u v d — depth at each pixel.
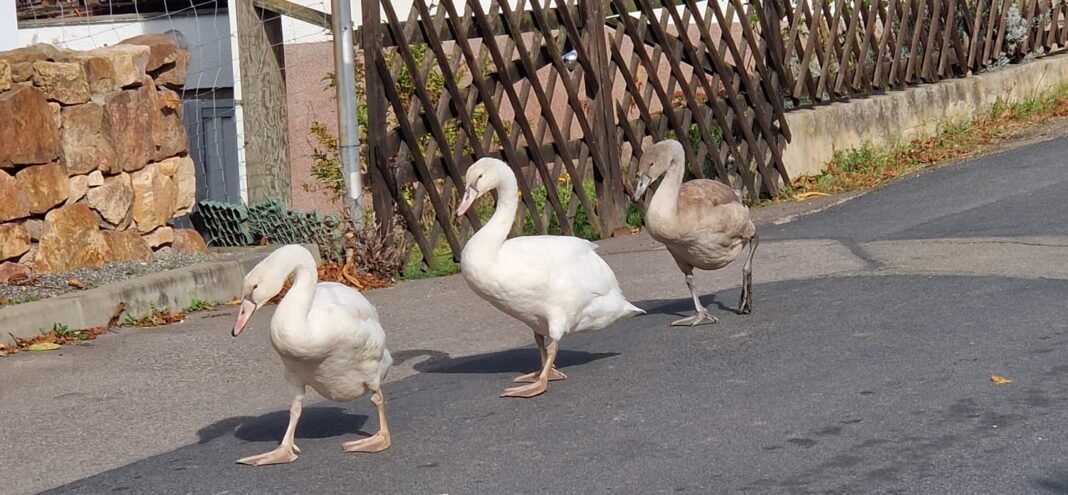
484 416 6.86
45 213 9.96
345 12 10.96
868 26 15.29
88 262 10.23
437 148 11.48
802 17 15.37
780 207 13.37
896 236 11.03
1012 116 16.53
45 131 9.87
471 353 8.50
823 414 6.39
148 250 10.75
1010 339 7.45
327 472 6.09
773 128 14.10
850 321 8.23
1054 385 6.56
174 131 11.21
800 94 14.39
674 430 6.34
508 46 11.77
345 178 11.14
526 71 11.77
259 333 9.23
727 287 9.84
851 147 15.02
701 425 6.38
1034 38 18.17
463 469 6.00
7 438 7.00
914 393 6.61
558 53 12.03
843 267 10.07
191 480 6.12
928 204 12.30
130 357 8.62
